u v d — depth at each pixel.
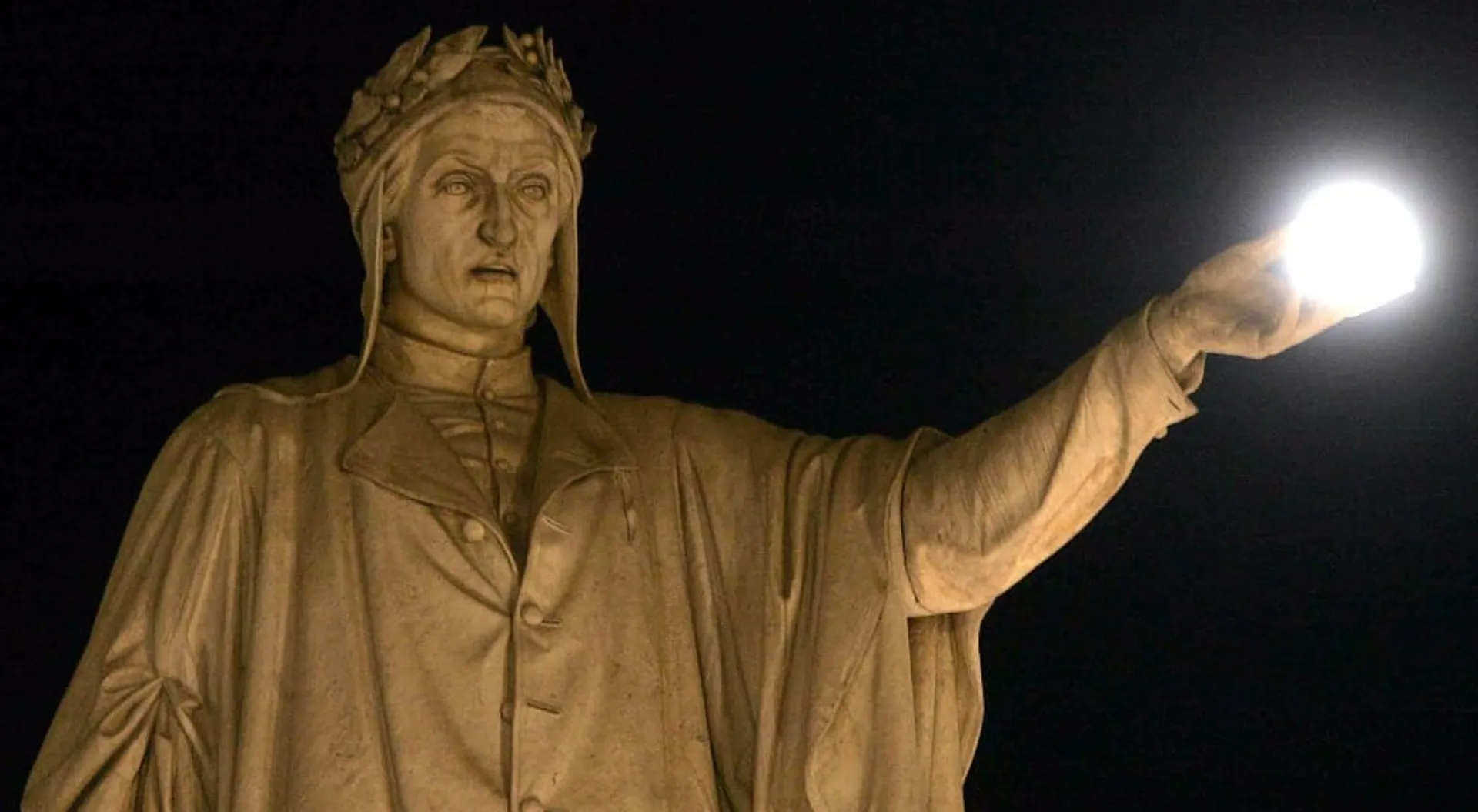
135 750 9.48
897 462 9.85
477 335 10.19
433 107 10.12
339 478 9.68
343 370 10.17
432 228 10.09
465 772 9.23
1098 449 9.28
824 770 9.53
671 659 9.77
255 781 9.29
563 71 10.59
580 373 10.34
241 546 9.68
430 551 9.54
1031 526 9.42
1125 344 9.23
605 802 9.34
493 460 9.94
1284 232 8.97
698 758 9.63
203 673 9.58
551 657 9.45
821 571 9.79
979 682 9.83
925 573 9.70
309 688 9.36
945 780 9.76
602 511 9.84
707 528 10.03
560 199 10.31
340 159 10.33
